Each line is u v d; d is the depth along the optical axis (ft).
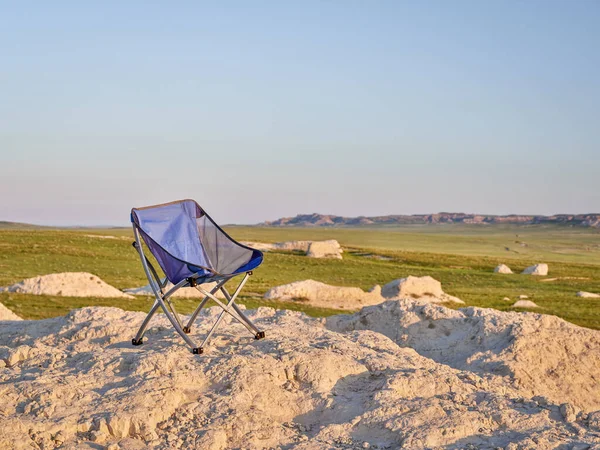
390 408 20.49
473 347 33.53
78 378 22.40
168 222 27.89
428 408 20.33
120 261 169.37
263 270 174.50
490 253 385.29
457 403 21.43
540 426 19.99
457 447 18.17
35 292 96.68
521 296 141.28
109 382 22.44
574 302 133.69
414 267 209.87
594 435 19.29
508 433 19.43
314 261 202.90
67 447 17.78
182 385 21.98
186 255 27.32
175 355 24.21
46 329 31.86
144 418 19.21
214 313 34.65
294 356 23.94
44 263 156.56
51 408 19.79
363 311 38.29
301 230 644.27
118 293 101.76
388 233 595.47
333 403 21.52
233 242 29.09
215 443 18.13
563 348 31.94
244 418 19.79
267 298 109.19
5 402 20.48
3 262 153.07
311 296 111.24
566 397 28.86
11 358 25.49
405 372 23.34
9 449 17.15
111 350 25.80
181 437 18.56
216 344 26.58
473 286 167.02
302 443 18.60
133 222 26.71
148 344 26.96
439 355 33.73
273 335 28.09
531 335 32.30
